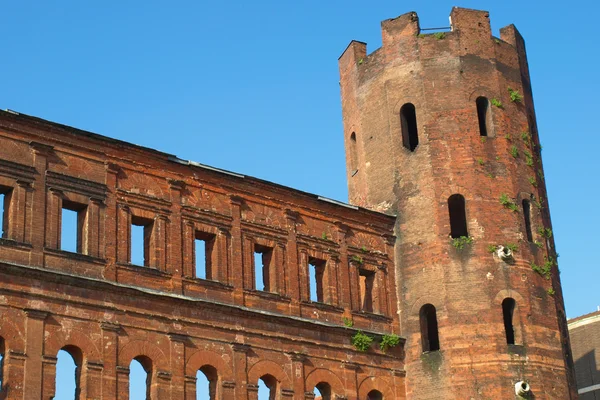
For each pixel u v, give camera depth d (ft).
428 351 182.39
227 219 167.12
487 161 191.42
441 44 199.00
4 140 145.28
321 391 173.06
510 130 196.65
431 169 190.60
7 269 137.69
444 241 185.78
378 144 200.44
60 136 151.12
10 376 134.00
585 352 277.64
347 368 173.78
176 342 152.56
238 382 157.89
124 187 156.35
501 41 203.82
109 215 152.87
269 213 174.09
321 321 173.37
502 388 175.73
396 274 189.88
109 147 156.25
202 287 159.74
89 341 143.43
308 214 179.93
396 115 198.39
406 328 185.06
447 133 192.65
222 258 164.14
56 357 139.44
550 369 181.37
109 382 143.43
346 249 183.42
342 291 179.52
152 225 158.61
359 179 204.44
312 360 169.37
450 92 195.21
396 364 182.19
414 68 198.59
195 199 164.45
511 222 188.44
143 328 149.89
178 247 159.22
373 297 186.29
